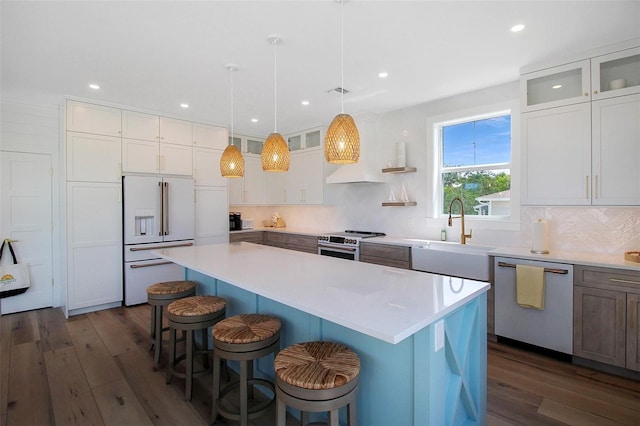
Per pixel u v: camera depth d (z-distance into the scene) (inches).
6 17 84.6
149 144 170.7
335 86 135.9
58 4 79.4
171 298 104.5
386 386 61.9
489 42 99.3
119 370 101.9
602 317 97.2
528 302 108.6
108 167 158.4
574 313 102.0
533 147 116.2
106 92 142.3
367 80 129.6
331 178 185.6
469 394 67.8
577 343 101.6
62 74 122.3
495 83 134.3
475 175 149.9
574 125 108.0
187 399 86.3
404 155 165.2
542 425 75.5
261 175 236.1
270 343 72.4
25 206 155.8
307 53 105.8
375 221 185.6
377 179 177.9
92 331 132.3
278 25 89.6
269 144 96.3
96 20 86.6
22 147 154.3
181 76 124.4
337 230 206.8
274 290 67.2
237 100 153.6
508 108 134.3
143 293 167.0
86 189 152.8
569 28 91.6
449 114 151.7
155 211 168.9
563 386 91.3
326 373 55.0
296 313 81.4
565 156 110.0
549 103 112.7
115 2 78.7
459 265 127.7
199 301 94.9
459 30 92.4
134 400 86.5
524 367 102.0
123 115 162.4
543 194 114.4
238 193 222.8
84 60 110.4
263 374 92.1
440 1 79.0
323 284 72.2
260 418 80.8
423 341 54.2
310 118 187.2
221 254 114.7
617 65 102.4
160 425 76.8
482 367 71.6
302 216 234.1
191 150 186.7
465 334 68.2
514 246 134.7
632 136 98.3
